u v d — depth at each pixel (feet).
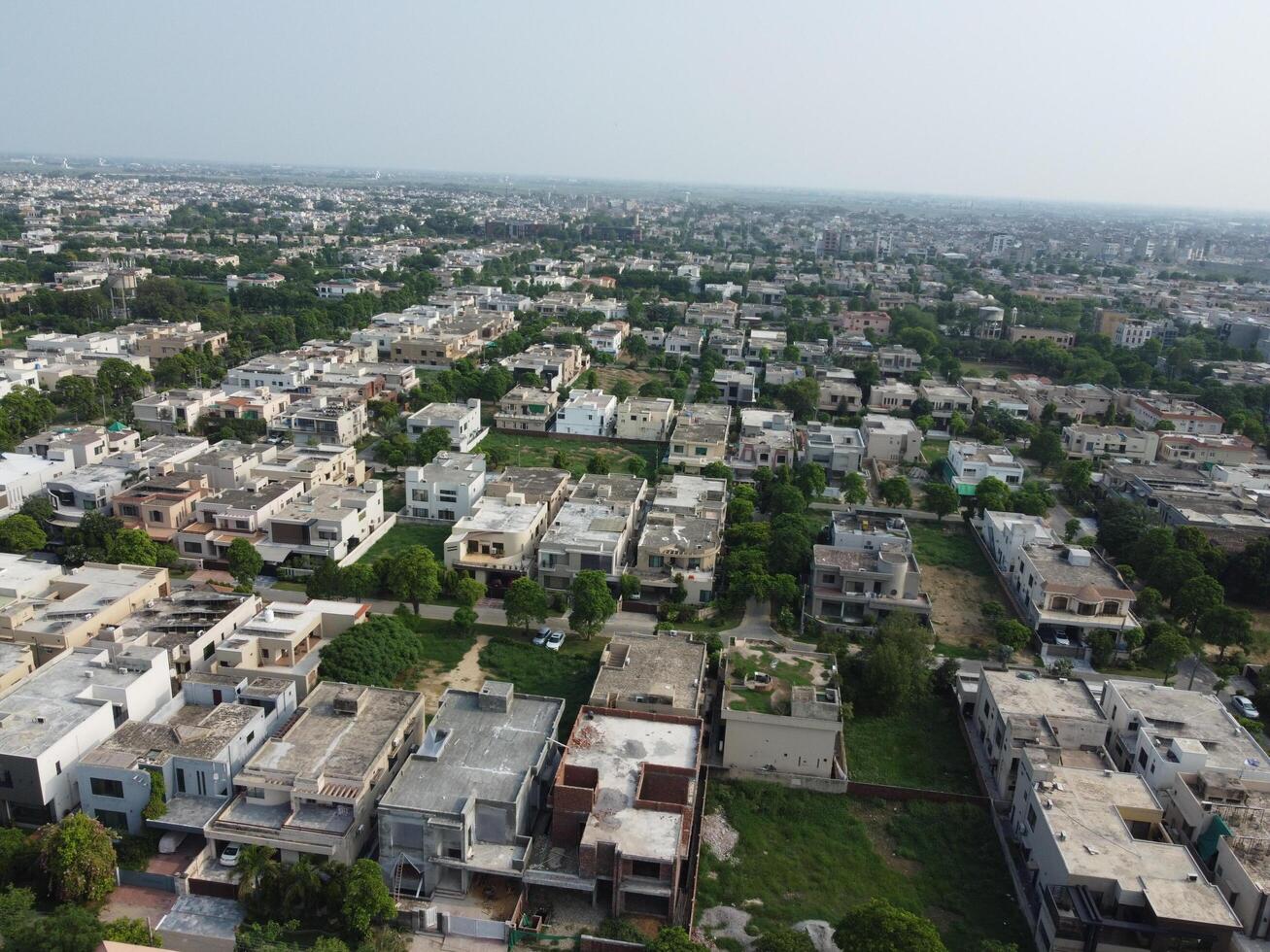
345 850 273.13
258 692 329.52
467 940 261.24
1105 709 374.43
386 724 317.42
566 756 300.20
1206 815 294.05
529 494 555.28
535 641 426.10
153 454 581.94
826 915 278.67
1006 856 306.96
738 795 333.01
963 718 383.45
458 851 273.54
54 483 527.40
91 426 634.43
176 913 263.29
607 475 595.47
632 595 463.01
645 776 293.23
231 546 460.14
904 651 392.47
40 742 291.79
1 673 335.26
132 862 277.44
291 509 511.40
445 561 484.74
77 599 392.47
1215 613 440.04
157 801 284.20
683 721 322.75
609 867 266.98
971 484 638.53
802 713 336.49
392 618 400.67
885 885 293.84
